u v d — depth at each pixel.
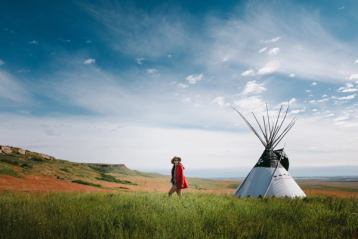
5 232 4.87
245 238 5.17
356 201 10.80
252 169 14.57
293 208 8.35
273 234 5.28
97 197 11.08
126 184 38.47
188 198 10.59
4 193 13.13
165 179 69.12
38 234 4.90
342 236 5.50
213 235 5.07
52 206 7.98
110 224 5.75
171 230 5.34
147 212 7.17
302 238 5.06
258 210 8.02
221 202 9.60
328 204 9.67
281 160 14.60
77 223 5.79
